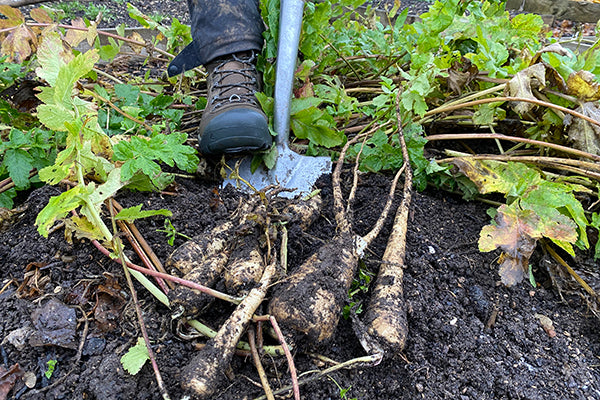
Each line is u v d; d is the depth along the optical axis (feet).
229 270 1.51
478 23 2.43
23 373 1.34
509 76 2.21
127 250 1.65
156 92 2.87
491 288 1.77
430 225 2.00
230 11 2.21
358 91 2.68
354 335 1.50
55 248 1.66
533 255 1.95
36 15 2.25
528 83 2.00
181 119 2.56
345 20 2.96
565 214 1.90
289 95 2.10
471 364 1.50
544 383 1.47
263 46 2.44
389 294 1.53
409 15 5.29
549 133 2.15
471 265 1.83
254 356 1.32
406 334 1.44
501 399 1.42
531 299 1.77
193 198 1.97
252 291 1.40
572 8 5.99
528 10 6.30
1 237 1.77
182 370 1.31
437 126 2.53
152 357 1.30
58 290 1.54
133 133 2.16
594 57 2.07
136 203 1.86
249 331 1.38
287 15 2.05
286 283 1.44
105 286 1.53
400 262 1.66
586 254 1.98
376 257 1.78
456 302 1.69
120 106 2.30
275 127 2.12
